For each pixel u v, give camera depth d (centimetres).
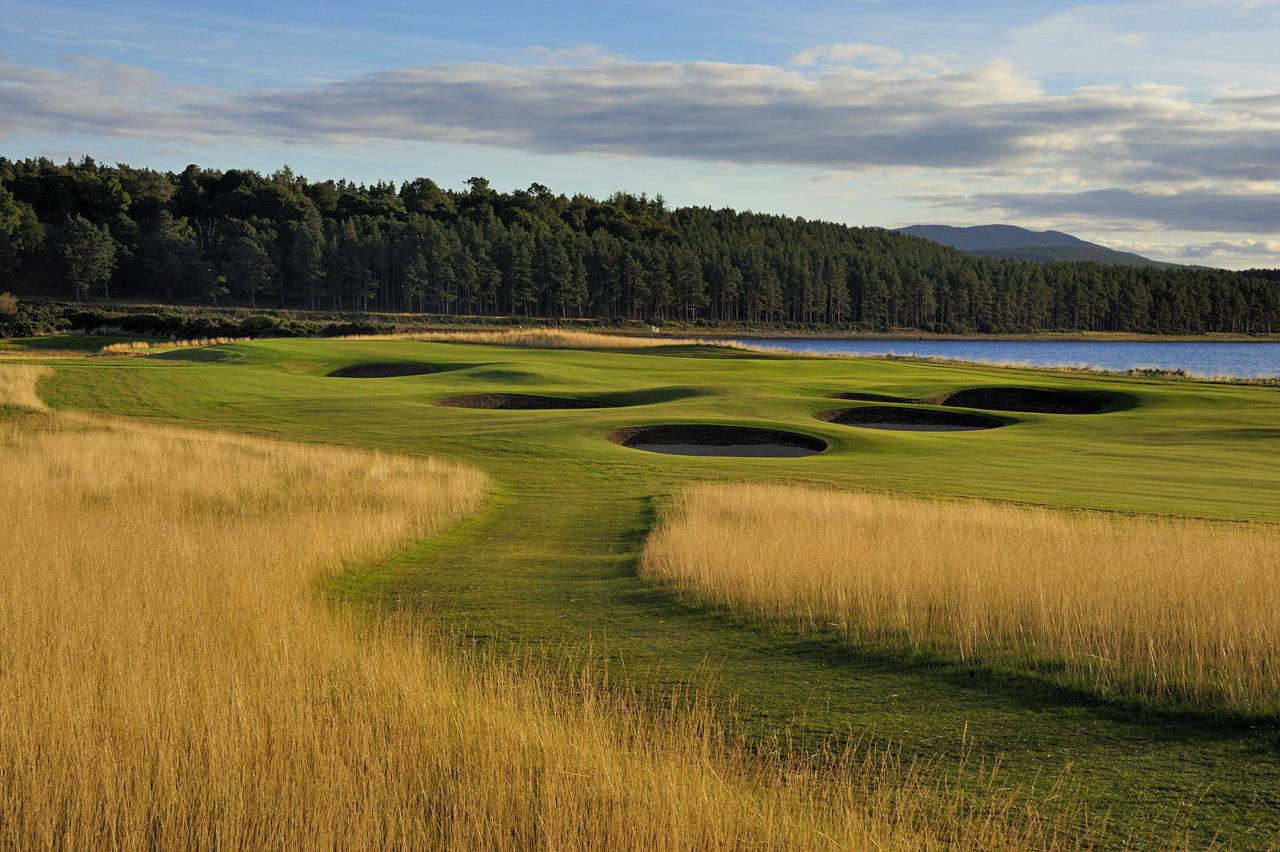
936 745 723
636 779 585
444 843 536
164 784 570
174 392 4003
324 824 538
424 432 3131
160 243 13888
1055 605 1038
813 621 1075
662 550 1438
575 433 3088
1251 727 747
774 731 750
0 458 2278
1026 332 17050
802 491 2047
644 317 15588
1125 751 707
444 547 1620
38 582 1075
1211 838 568
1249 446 3177
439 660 874
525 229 17425
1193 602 1003
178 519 1677
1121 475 2509
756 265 15912
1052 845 552
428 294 14838
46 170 15938
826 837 532
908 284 17312
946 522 1641
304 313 12900
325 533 1519
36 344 7100
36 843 532
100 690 716
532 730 660
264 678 744
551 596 1237
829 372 5559
